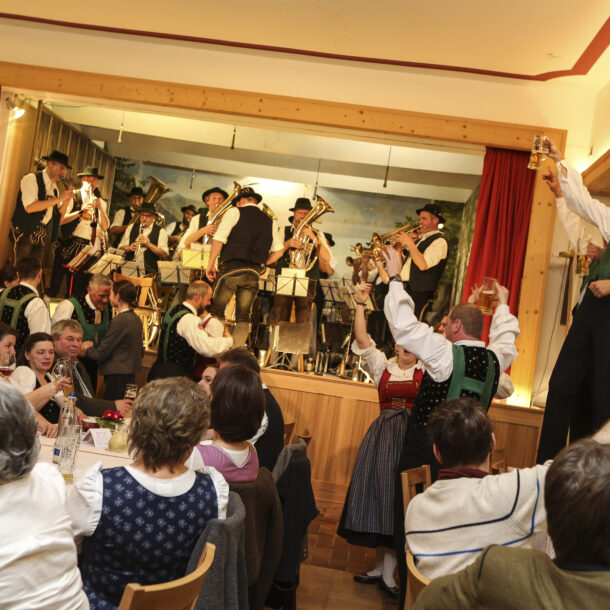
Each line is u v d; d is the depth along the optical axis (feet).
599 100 19.85
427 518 7.05
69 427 8.87
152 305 27.63
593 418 12.91
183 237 30.45
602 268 12.65
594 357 12.78
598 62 18.28
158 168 32.35
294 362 25.93
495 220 20.22
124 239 31.35
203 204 32.22
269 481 9.22
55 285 27.63
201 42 20.71
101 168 31.78
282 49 20.36
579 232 15.16
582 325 13.12
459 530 6.77
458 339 11.30
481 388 10.86
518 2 15.90
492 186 20.38
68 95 21.07
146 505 6.48
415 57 19.62
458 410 7.67
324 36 19.11
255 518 8.77
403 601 11.03
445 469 7.51
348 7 17.29
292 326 25.29
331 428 20.63
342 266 31.58
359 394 20.56
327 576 14.69
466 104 20.43
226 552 6.75
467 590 4.58
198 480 6.91
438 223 29.17
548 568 4.28
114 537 6.38
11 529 4.91
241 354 11.70
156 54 20.94
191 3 18.24
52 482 5.35
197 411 6.75
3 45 21.09
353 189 31.53
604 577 4.04
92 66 21.02
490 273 20.10
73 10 19.60
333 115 20.49
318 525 18.61
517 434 19.51
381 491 13.71
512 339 11.64
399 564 11.29
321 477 20.61
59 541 5.08
